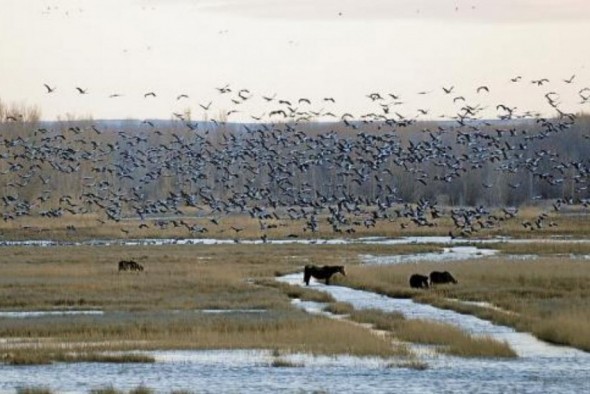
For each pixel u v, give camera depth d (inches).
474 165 5118.1
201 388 2194.9
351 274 4446.4
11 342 2780.5
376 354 2571.4
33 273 4606.3
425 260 5310.0
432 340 2787.9
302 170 5462.6
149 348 2674.7
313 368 2412.6
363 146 5246.1
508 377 2308.1
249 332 2901.1
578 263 4685.0
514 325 3038.9
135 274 4559.5
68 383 2257.6
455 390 2177.7
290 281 4485.7
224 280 4291.3
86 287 4037.9
